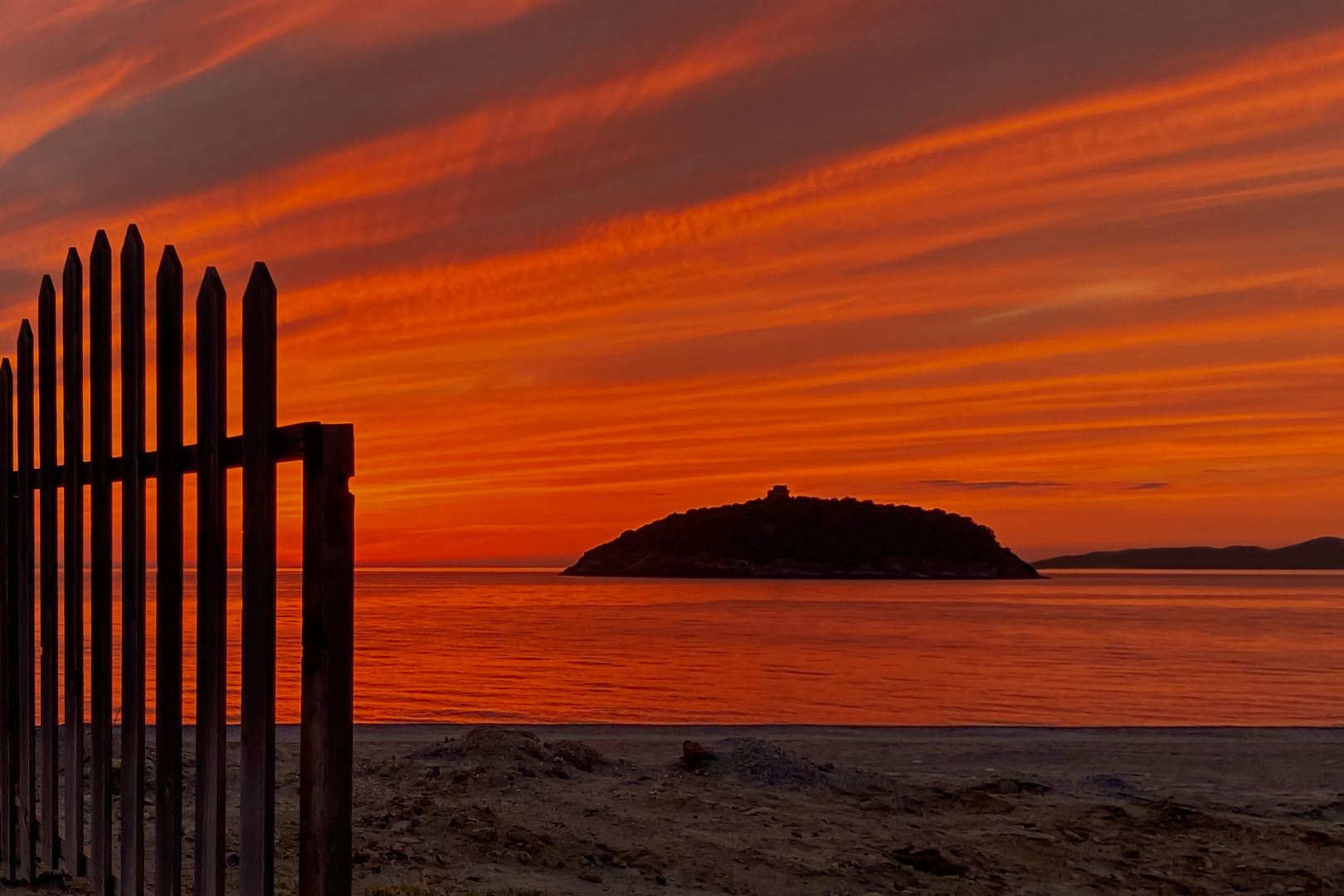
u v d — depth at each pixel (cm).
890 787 1035
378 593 18788
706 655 5662
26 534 475
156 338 344
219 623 309
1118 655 5956
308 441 272
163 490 339
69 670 423
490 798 859
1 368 500
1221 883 743
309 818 272
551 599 15938
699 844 762
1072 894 707
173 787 337
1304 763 1269
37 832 469
